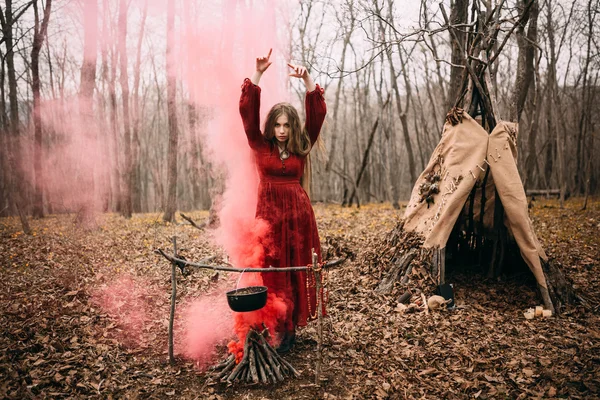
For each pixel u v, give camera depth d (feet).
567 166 70.18
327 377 9.58
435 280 14.71
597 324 12.32
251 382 9.34
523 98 32.71
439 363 10.18
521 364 9.95
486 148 15.19
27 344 10.37
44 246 24.43
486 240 17.76
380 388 9.06
